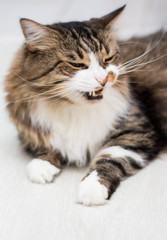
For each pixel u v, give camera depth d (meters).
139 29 1.24
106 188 0.62
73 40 0.65
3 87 0.72
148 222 0.58
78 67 0.65
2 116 0.93
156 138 0.73
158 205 0.61
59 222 0.58
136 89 0.79
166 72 0.82
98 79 0.63
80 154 0.72
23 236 0.56
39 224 0.58
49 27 0.65
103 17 0.73
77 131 0.70
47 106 0.68
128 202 0.62
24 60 0.68
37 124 0.70
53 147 0.71
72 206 0.61
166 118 0.79
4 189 0.66
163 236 0.55
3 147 0.80
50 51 0.66
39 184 0.67
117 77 0.68
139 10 1.35
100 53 0.66
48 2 1.48
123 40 0.83
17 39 1.33
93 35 0.67
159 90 0.81
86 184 0.62
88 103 0.66
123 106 0.72
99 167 0.66
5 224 0.58
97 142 0.72
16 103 0.70
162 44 0.86
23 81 0.67
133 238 0.55
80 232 0.56
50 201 0.62
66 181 0.67
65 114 0.69
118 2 1.38
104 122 0.71
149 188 0.65
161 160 0.73
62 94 0.66
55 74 0.65
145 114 0.75
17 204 0.62
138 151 0.70
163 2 1.35
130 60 0.74
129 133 0.71
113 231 0.56
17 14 1.43
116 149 0.69
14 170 0.71
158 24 1.26
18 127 0.72
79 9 1.40
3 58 1.19
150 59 0.82
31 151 0.76
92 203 0.61
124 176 0.66
